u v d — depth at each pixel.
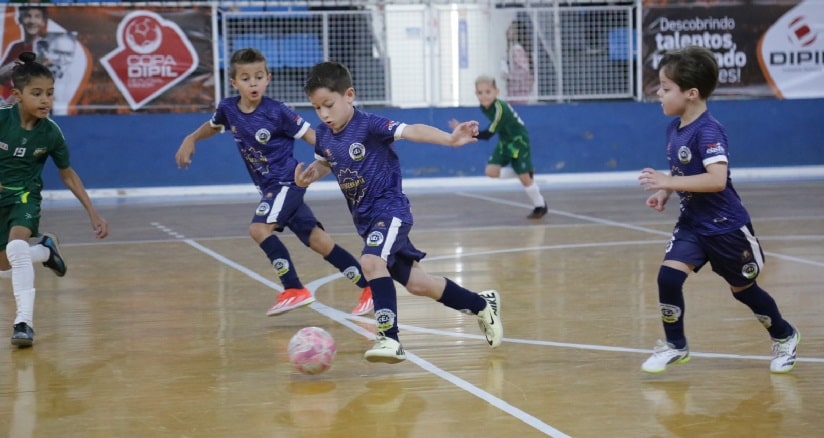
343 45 17.20
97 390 4.82
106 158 16.91
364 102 17.42
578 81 17.88
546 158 18.02
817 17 18.05
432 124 17.59
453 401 4.52
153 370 5.23
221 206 15.00
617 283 7.77
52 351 5.71
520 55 17.73
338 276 8.37
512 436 3.99
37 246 6.29
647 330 6.05
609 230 11.26
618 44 17.83
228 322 6.51
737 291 4.93
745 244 4.71
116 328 6.34
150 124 16.98
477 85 12.20
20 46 16.28
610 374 5.00
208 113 17.09
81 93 16.70
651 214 12.90
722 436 3.96
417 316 6.53
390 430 4.09
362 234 5.28
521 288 7.60
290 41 17.09
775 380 4.84
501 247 9.95
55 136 6.10
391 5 17.34
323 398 4.61
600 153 18.09
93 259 9.56
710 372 5.01
